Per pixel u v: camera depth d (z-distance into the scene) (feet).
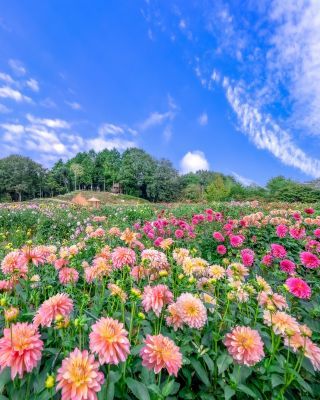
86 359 3.60
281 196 106.22
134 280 7.13
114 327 3.95
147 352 3.94
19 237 18.56
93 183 235.61
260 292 5.90
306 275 9.91
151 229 14.52
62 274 7.14
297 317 6.79
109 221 25.05
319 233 13.26
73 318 5.41
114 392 4.15
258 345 4.34
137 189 214.90
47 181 220.84
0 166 202.08
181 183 217.36
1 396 4.03
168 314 5.45
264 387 4.61
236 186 151.33
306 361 4.81
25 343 3.72
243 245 14.29
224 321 5.64
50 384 3.48
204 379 4.56
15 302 6.15
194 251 8.29
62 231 25.67
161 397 3.87
